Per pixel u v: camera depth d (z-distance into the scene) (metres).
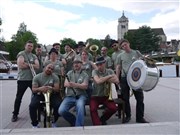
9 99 5.50
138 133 2.57
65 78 3.46
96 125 3.12
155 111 4.08
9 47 37.19
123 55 3.52
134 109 4.36
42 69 3.98
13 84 9.12
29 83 3.70
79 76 3.31
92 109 3.21
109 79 3.24
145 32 47.88
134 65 3.33
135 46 48.16
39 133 2.65
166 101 4.97
